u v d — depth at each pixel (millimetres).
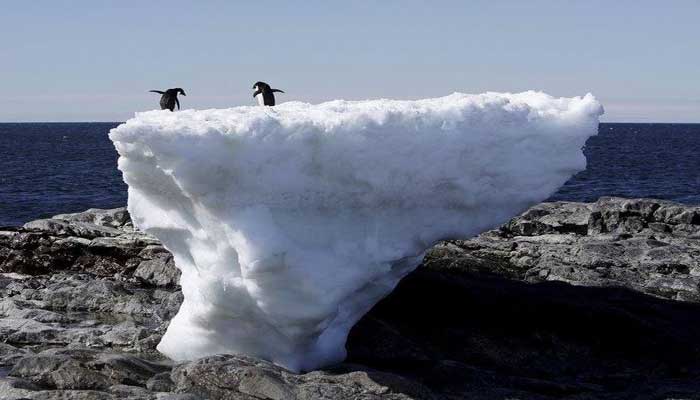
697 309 26469
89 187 89125
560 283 28016
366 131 18297
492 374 20547
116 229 33562
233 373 18469
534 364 22078
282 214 18438
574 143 20047
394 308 24156
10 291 28656
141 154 18109
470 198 19672
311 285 18531
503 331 23359
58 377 19125
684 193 87750
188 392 18594
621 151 184375
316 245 18828
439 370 20344
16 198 77812
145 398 17938
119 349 22375
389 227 19484
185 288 20250
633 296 27219
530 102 20953
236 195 18047
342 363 20422
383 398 18328
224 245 18734
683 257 32625
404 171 18859
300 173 18250
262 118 17828
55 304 26969
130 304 26422
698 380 21328
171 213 19547
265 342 19906
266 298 18516
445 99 21250
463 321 23734
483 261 31828
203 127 17500
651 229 37844
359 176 18531
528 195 20000
